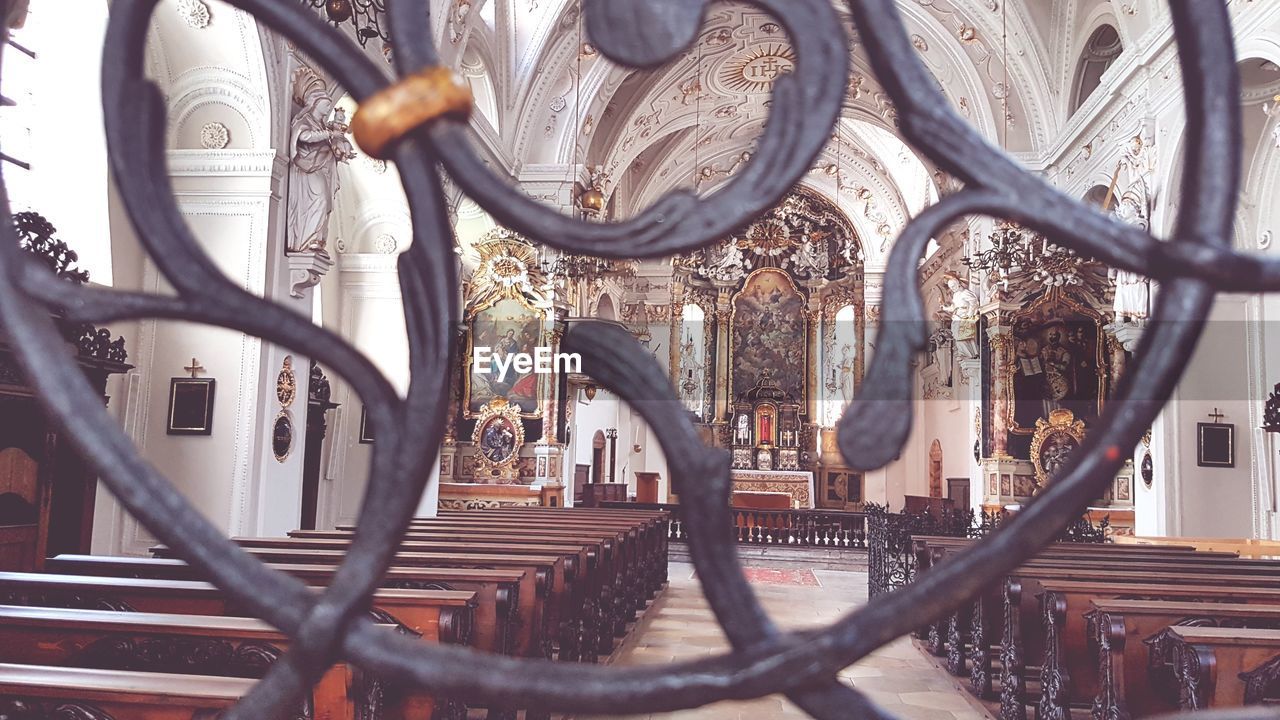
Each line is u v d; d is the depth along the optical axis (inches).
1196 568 257.8
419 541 293.6
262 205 360.8
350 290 568.1
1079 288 649.0
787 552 659.4
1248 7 404.5
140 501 27.3
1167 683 171.5
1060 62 627.5
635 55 26.8
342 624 26.3
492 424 658.8
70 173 374.6
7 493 298.5
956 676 285.3
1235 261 24.6
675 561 669.3
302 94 378.0
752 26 745.6
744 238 1144.8
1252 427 478.9
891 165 1009.5
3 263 28.0
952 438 919.7
